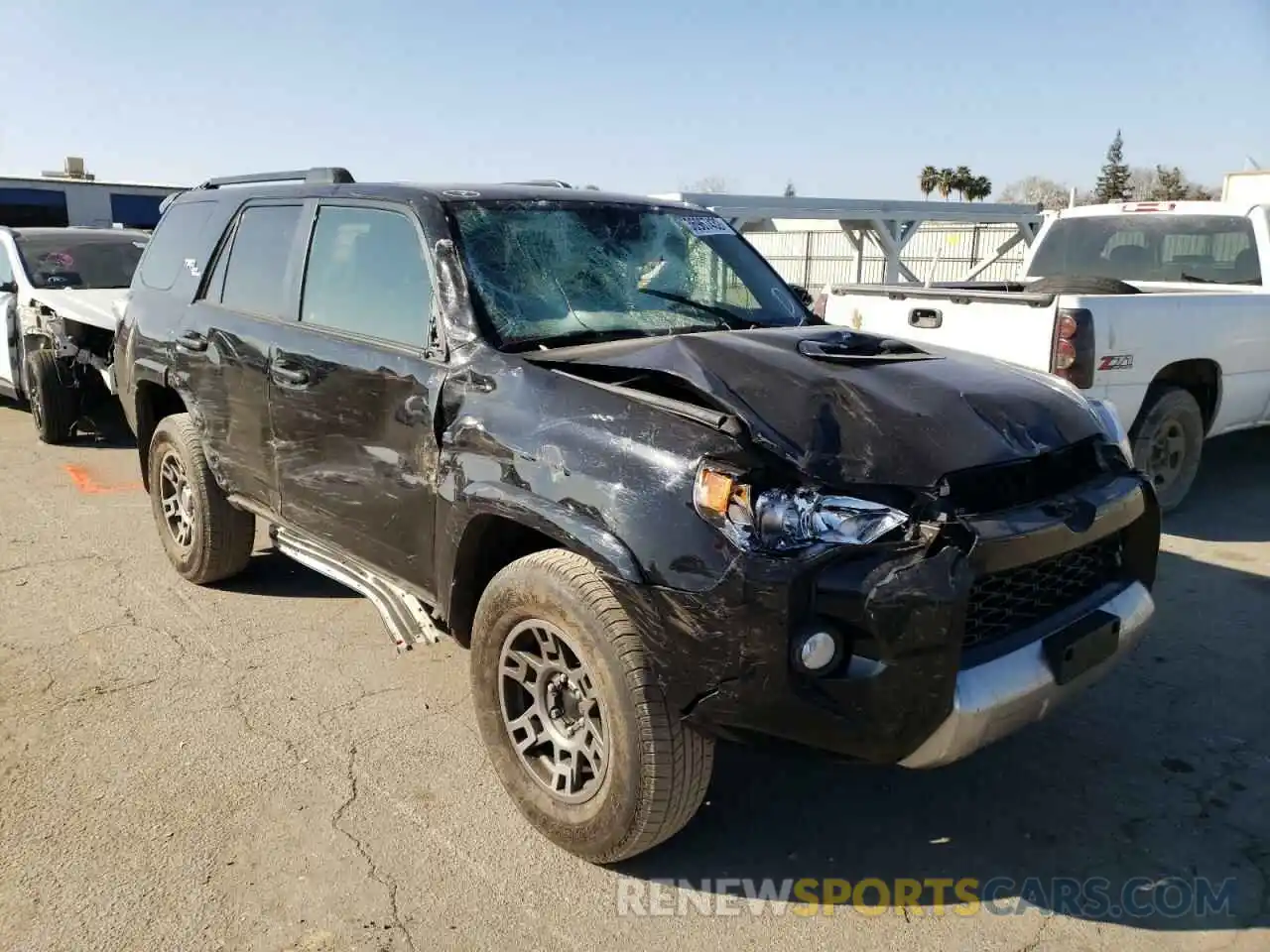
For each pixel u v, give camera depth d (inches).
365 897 116.7
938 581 102.3
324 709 161.3
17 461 329.4
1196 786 141.6
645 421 113.9
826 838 130.3
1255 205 293.6
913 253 932.6
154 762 144.6
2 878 118.6
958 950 110.3
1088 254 339.0
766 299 173.8
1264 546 244.5
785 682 102.4
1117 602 127.4
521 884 119.8
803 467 107.0
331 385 155.8
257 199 189.9
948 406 119.9
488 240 149.7
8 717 156.6
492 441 126.6
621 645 111.3
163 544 220.7
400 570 148.7
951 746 107.6
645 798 112.7
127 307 223.8
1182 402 255.3
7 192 791.7
